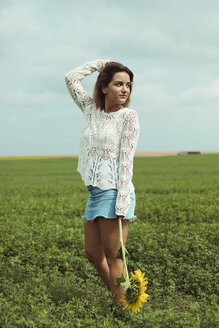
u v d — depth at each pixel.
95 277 5.02
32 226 7.73
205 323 3.49
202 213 9.49
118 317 3.82
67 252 5.71
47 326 3.35
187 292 4.78
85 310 3.77
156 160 58.00
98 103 3.98
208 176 24.72
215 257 5.44
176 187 16.70
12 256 5.91
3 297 4.13
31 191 16.86
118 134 3.75
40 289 4.20
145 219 9.12
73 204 11.34
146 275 5.11
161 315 3.56
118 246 3.85
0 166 48.06
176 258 5.46
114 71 3.81
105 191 3.73
